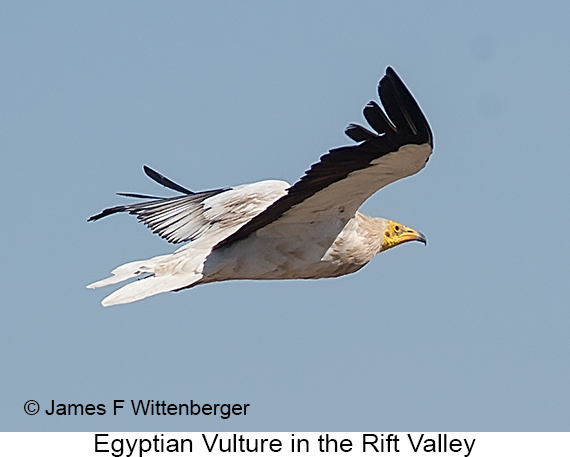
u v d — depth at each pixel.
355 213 14.35
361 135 11.37
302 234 13.87
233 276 13.81
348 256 14.25
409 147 11.72
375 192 13.22
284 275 13.99
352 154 11.80
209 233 14.34
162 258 13.89
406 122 11.45
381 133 11.42
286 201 12.88
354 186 12.91
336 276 14.43
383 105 11.28
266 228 13.75
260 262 13.77
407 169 12.20
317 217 13.77
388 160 12.00
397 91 11.25
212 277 13.69
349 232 14.19
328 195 13.16
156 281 13.46
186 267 13.66
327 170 12.18
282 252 13.82
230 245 13.79
